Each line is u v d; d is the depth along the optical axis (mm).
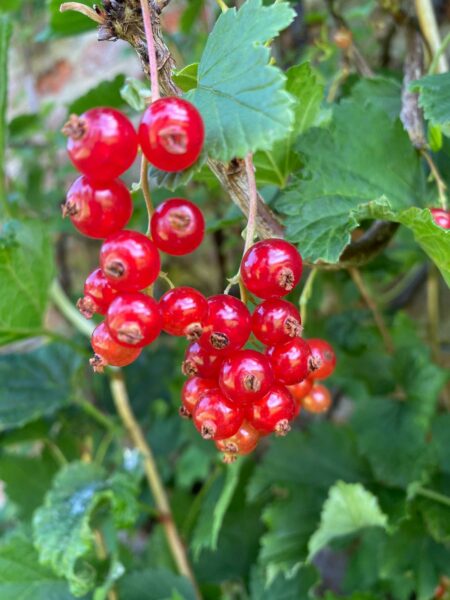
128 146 63
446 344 199
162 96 74
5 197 153
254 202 72
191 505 175
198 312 69
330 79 171
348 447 146
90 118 62
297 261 72
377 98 122
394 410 141
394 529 121
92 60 264
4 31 128
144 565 156
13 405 153
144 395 193
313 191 94
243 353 71
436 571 130
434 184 104
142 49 73
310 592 135
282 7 72
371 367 153
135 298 68
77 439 175
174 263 236
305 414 199
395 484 133
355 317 165
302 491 142
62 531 119
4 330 140
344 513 125
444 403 175
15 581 128
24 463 168
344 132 99
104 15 72
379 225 98
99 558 137
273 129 64
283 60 174
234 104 68
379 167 100
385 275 181
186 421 160
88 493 129
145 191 71
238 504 160
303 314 102
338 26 135
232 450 79
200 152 67
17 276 134
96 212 68
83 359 164
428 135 102
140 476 141
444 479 135
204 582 154
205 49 78
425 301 210
